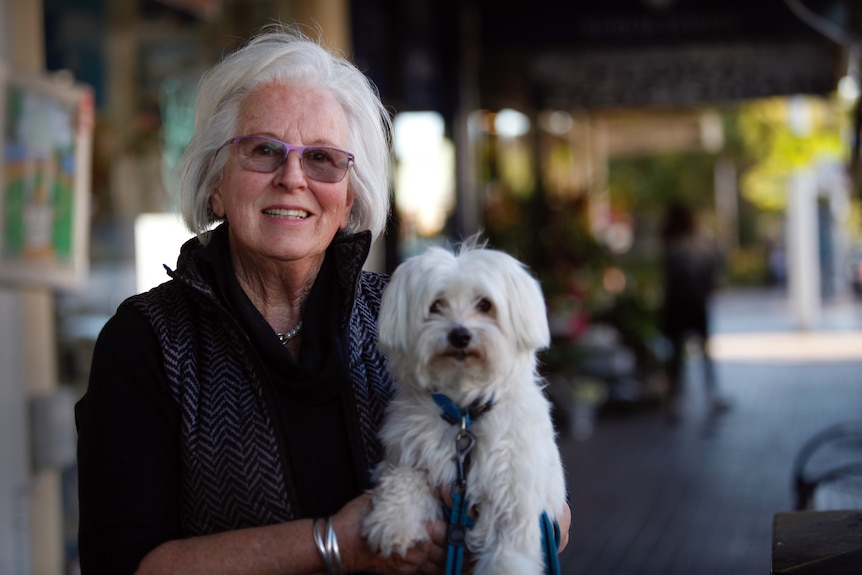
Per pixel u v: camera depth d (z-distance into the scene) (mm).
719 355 15594
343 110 2240
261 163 2115
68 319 4473
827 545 2068
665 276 10250
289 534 1936
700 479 7367
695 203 31828
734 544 5773
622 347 10727
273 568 1914
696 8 7863
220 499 2006
